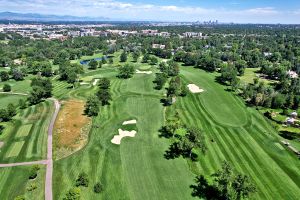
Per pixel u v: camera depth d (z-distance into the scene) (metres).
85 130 71.62
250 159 58.91
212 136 69.19
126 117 79.75
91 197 46.25
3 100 100.25
